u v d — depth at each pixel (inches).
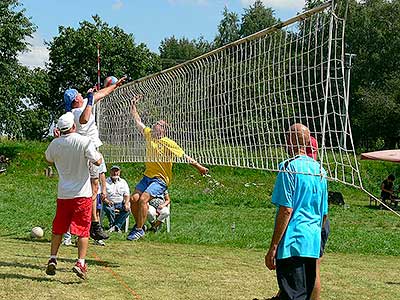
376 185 1363.2
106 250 379.9
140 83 398.9
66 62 2383.1
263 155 263.4
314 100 224.2
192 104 334.6
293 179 197.0
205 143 319.9
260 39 267.1
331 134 208.2
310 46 227.5
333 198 1068.5
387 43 2348.7
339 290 297.0
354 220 828.6
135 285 272.1
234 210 869.2
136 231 360.2
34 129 1676.9
